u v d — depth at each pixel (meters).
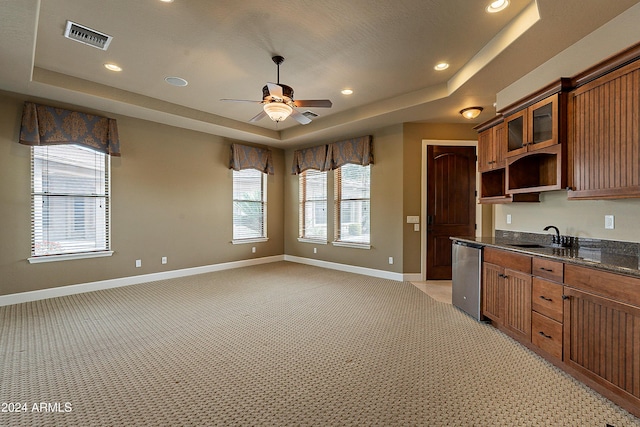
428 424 1.69
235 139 6.03
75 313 3.43
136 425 1.67
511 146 3.13
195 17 2.51
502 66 2.95
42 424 1.67
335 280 5.02
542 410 1.81
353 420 1.72
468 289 3.41
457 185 5.00
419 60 3.23
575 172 2.38
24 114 3.73
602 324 1.92
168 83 3.84
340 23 2.58
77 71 3.51
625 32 2.16
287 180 6.90
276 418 1.74
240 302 3.86
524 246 2.87
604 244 2.49
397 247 5.04
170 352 2.54
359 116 4.73
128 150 4.62
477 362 2.38
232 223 5.98
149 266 4.88
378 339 2.80
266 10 2.42
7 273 3.69
